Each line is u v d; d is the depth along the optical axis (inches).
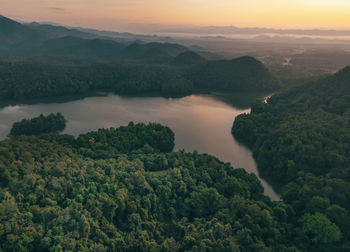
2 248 2960.1
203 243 3152.1
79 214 3452.3
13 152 4921.3
